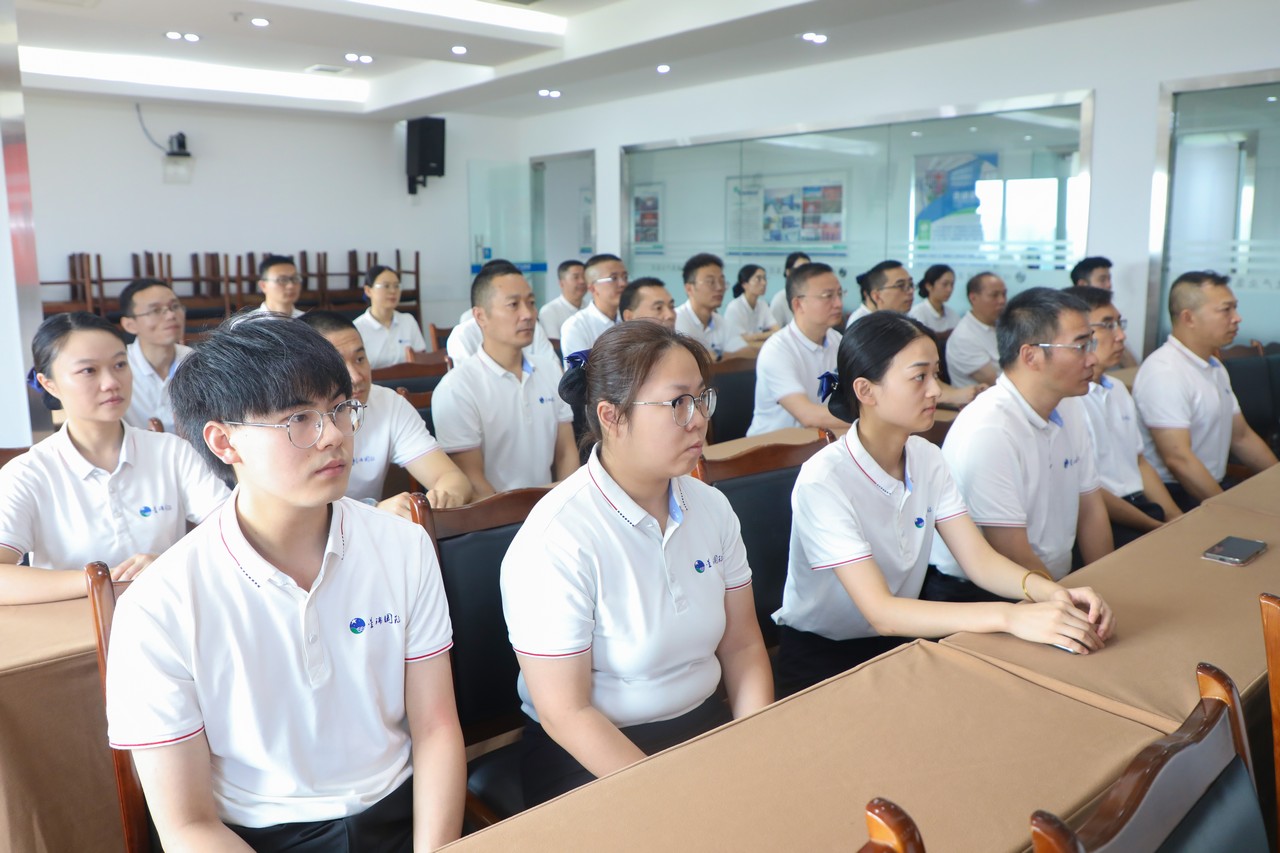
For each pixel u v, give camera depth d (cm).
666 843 99
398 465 285
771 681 162
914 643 151
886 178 677
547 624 142
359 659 125
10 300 303
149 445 215
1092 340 221
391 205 937
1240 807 89
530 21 600
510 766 157
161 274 816
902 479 193
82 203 779
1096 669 140
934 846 98
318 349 113
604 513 147
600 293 503
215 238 847
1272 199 506
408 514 175
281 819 121
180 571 116
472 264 977
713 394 150
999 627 153
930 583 226
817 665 197
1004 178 611
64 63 708
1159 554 193
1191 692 132
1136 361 559
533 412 306
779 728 123
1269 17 490
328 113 838
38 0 496
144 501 211
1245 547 193
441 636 134
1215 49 511
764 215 762
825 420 347
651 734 152
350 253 913
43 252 767
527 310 296
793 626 204
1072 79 568
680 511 154
